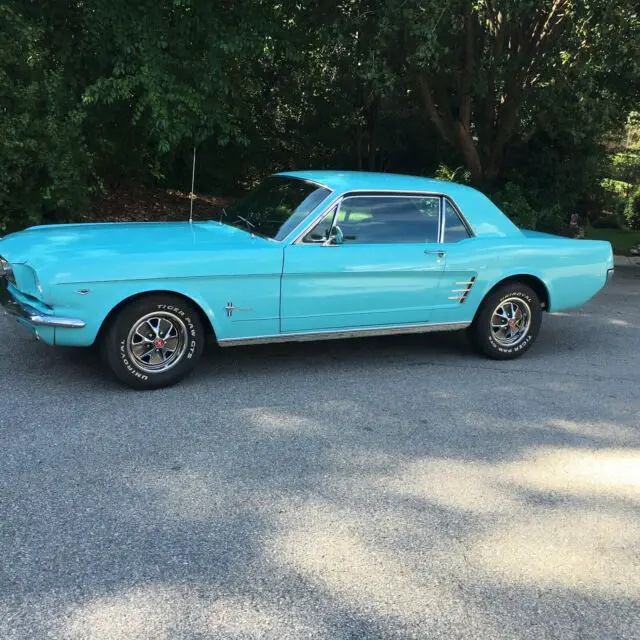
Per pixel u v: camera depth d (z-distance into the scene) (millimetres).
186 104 9680
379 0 10992
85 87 9914
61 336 4527
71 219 10062
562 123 13133
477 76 13266
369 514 3350
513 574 2928
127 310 4641
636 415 4953
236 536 3094
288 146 19656
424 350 6391
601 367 6164
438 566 2951
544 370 5969
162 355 4891
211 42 9562
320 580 2807
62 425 4207
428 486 3678
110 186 15859
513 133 16438
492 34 13688
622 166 23016
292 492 3527
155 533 3082
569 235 16078
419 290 5602
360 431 4371
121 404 4598
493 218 6047
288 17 11188
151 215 14758
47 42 10070
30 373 5102
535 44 12961
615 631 2609
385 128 19422
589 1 10266
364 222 5398
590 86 11875
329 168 20250
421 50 9984
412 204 5617
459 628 2566
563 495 3662
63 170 9258
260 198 5844
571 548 3152
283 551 2996
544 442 4363
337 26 11273
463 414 4781
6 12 8648
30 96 8859
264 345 6223
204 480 3605
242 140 10430
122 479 3568
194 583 2740
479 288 5871
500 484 3748
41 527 3080
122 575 2770
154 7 9352
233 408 4648
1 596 2604
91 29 9633
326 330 5375
